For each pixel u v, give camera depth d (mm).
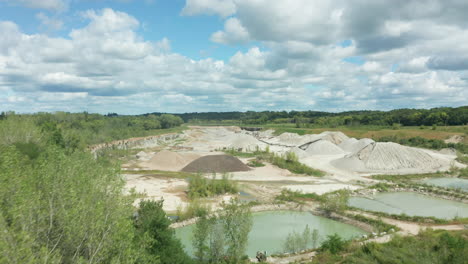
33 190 11852
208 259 19641
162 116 193125
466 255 18859
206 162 57688
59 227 10875
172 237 17391
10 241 8664
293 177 52656
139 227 16734
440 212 33438
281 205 34688
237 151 87375
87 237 11195
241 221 19875
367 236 24844
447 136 89500
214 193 38344
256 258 21172
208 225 19891
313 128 144625
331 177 52688
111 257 11875
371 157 62188
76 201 11688
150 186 41781
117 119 136125
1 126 39844
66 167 13875
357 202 37500
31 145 39125
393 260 18719
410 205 36281
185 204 33844
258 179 50531
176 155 64500
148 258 13625
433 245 21219
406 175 53906
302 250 22703
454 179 51719
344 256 20734
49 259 9516
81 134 72500
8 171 11852
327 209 32344
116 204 13219
